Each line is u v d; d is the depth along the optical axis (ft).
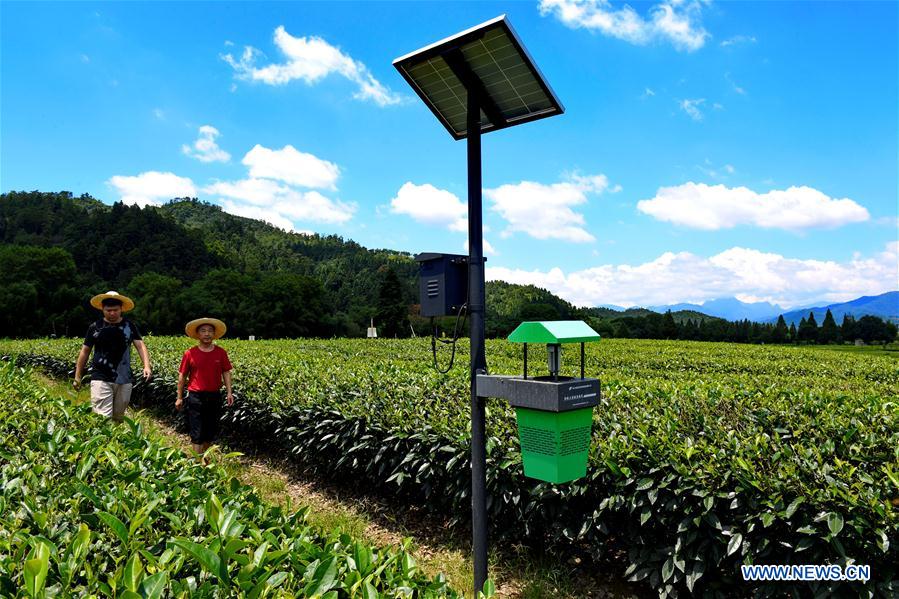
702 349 47.93
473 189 10.08
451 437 15.31
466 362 29.17
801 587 10.77
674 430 13.12
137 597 4.89
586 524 12.53
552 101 10.09
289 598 5.41
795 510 10.02
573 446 9.07
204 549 5.62
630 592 12.94
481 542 10.01
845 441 12.21
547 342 8.96
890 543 9.43
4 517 7.14
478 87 10.14
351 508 18.60
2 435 11.28
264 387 24.53
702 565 11.12
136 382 34.14
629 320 187.42
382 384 21.30
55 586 5.45
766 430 13.74
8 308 169.99
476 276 9.94
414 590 6.47
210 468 10.52
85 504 7.90
